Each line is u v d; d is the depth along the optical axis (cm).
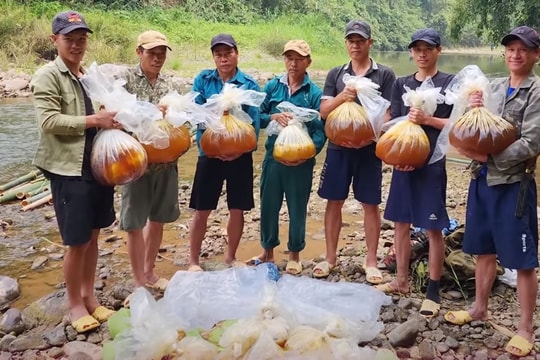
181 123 368
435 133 379
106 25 2047
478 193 345
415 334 343
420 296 412
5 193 667
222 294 345
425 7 6369
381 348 315
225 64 417
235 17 3225
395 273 455
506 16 2147
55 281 448
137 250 398
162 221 410
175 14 2841
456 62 3281
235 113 408
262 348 280
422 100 368
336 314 323
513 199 327
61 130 323
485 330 360
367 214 438
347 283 378
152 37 382
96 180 340
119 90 341
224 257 502
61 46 330
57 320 371
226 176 434
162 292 416
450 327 366
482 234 346
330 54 3131
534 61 324
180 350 286
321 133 438
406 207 396
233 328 294
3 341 343
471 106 330
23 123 1081
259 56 2589
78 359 318
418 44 380
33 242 535
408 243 409
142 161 340
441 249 384
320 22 3678
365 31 411
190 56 2247
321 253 511
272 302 319
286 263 477
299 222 442
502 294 410
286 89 436
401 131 372
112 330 325
